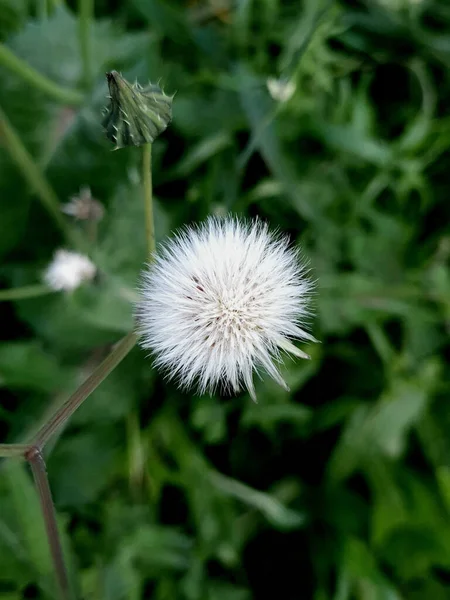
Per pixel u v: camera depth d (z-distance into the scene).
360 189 0.20
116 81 0.10
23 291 0.15
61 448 0.17
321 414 0.19
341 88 0.20
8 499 0.14
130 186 0.18
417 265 0.20
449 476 0.18
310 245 0.19
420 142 0.20
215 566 0.18
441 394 0.19
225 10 0.21
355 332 0.19
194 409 0.18
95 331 0.17
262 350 0.09
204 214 0.19
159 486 0.18
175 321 0.09
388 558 0.18
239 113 0.19
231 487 0.18
